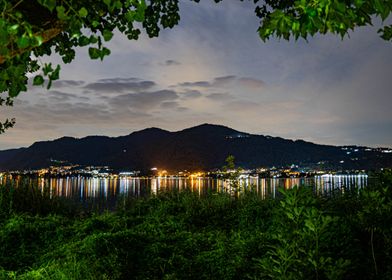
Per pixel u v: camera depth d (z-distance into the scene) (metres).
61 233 8.16
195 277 5.84
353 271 4.46
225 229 8.94
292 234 4.06
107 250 6.38
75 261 5.91
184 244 7.11
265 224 8.28
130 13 2.74
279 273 3.81
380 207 4.48
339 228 4.92
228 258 6.14
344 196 7.78
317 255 3.73
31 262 6.91
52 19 3.68
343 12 2.43
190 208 10.05
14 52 2.90
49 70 2.61
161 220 9.45
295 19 2.62
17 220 8.77
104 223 8.90
